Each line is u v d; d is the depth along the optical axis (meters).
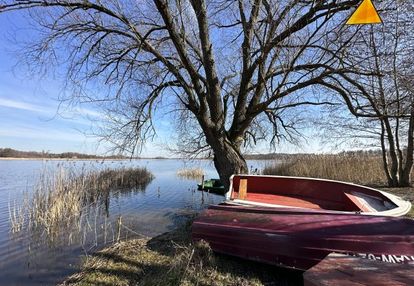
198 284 4.04
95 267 5.02
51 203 9.77
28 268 6.14
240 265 4.60
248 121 8.25
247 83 8.20
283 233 4.26
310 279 2.40
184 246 5.04
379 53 6.69
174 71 8.02
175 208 12.21
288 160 16.67
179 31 8.07
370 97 6.93
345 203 6.16
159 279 4.28
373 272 2.56
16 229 8.91
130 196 15.55
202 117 7.93
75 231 8.59
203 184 15.44
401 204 5.18
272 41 6.95
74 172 13.25
